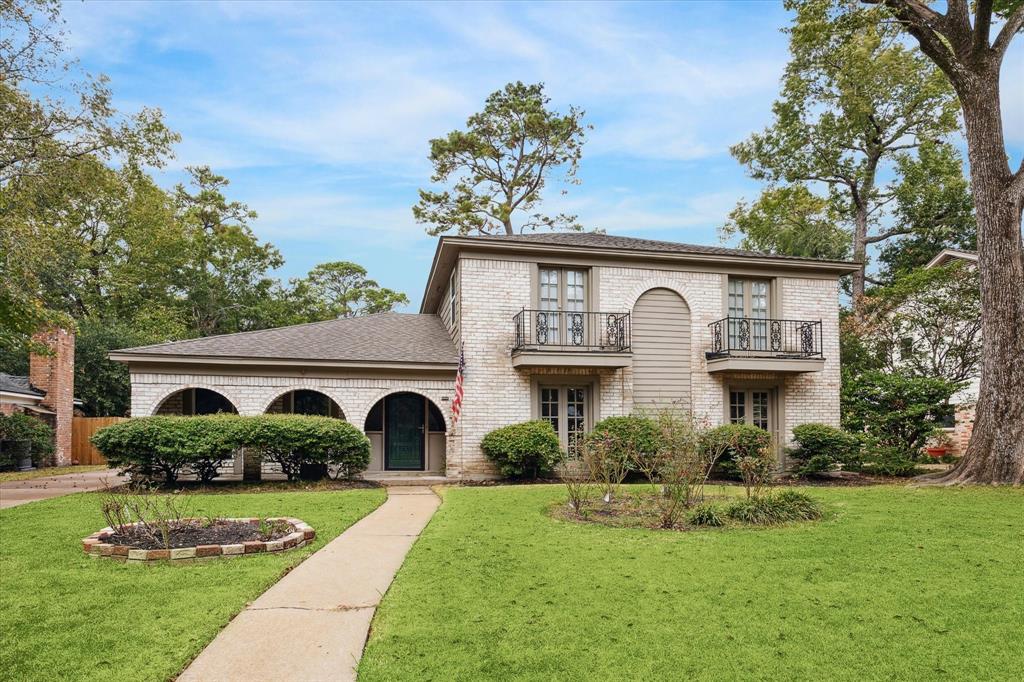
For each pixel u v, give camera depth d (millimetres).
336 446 13664
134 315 34406
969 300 20953
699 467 10258
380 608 5328
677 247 18938
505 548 7379
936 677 4098
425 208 35344
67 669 4133
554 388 16844
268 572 6254
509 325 16375
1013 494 12203
